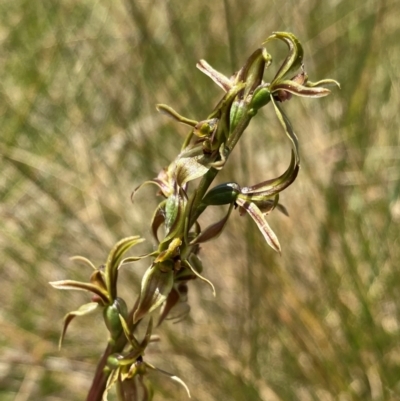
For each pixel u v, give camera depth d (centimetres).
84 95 68
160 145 61
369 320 49
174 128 60
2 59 71
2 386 54
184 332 53
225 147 24
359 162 58
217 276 56
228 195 24
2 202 61
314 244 53
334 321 51
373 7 68
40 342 55
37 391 54
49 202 61
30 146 66
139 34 63
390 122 63
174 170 24
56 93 69
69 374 54
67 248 59
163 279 24
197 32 69
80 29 72
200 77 63
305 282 54
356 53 65
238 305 54
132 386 26
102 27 71
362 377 48
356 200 57
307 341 49
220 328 54
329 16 70
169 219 24
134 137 61
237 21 68
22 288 58
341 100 63
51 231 59
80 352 55
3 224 60
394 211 56
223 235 57
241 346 52
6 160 64
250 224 50
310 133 61
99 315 58
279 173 60
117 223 60
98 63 68
